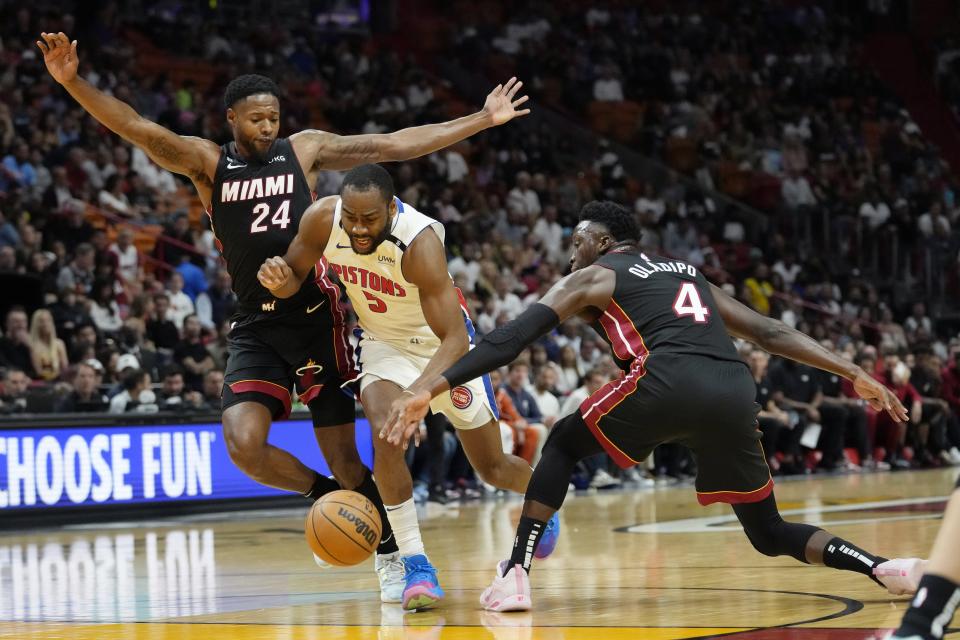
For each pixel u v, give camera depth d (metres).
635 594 5.66
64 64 5.69
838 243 24.25
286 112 21.06
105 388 12.42
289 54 23.47
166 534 10.19
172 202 17.34
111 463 11.45
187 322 13.59
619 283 5.25
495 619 5.02
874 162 27.66
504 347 4.94
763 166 26.27
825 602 5.24
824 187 26.25
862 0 31.94
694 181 25.27
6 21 19.47
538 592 5.83
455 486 13.88
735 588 5.79
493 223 20.11
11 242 14.55
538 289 18.05
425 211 19.19
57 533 10.58
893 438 17.81
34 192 15.96
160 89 19.95
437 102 23.83
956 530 2.79
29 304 13.35
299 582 6.65
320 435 6.14
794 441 16.52
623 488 14.94
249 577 6.93
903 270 24.25
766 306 21.34
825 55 30.12
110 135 18.00
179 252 16.27
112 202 16.61
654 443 5.23
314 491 6.09
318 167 6.06
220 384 12.89
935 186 27.48
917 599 2.79
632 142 26.12
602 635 4.48
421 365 5.80
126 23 23.12
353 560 5.12
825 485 14.22
